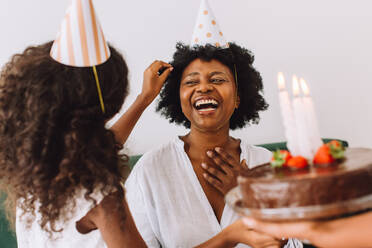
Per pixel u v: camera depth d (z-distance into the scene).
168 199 1.19
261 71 1.91
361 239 0.69
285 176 0.73
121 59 0.92
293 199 0.70
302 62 1.92
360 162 0.76
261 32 1.89
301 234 0.72
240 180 0.77
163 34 1.83
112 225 0.87
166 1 1.82
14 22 1.74
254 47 1.90
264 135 1.91
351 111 1.95
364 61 1.93
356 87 1.94
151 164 1.23
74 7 0.84
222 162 1.18
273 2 1.88
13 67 0.85
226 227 1.07
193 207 1.18
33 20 1.75
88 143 0.83
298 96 0.83
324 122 1.95
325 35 1.91
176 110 1.36
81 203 0.86
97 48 0.84
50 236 0.89
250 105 1.34
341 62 1.93
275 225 0.72
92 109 0.84
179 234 1.16
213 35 1.20
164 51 1.84
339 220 0.71
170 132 1.83
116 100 0.89
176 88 1.29
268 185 0.72
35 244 0.97
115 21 1.80
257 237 0.95
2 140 0.85
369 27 1.92
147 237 1.20
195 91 1.17
